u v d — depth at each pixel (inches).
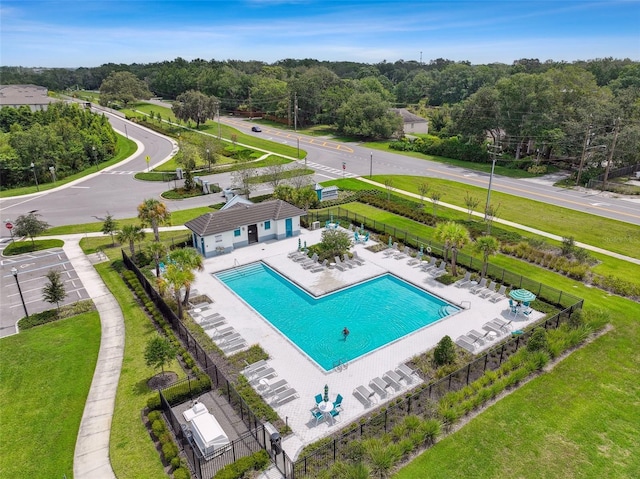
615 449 714.8
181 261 1058.1
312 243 1560.0
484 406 807.7
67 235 1651.1
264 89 4884.4
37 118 3531.0
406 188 2265.0
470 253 1478.8
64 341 1005.2
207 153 2635.3
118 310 1138.0
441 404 783.1
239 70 7160.4
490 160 2849.4
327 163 2839.6
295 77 5625.0
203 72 6072.8
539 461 690.8
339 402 777.6
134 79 6043.3
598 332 1043.9
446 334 1029.8
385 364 924.6
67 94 7121.1
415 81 6801.2
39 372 900.0
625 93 2765.7
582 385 865.5
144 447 715.4
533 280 1250.0
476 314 1112.8
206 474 659.4
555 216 1838.1
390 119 3646.7
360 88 4889.3
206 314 1111.0
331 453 695.7
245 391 831.1
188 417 740.0
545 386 862.5
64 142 2883.9
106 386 858.1
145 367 911.7
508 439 733.3
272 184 2161.7
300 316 1128.8
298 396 831.1
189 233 1646.2
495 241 1218.6
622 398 831.7
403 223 1766.7
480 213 1887.3
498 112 2807.6
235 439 725.3
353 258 1425.9
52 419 776.9
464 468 676.7
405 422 736.3
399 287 1278.3
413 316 1130.7
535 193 2170.3
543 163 2699.3
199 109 4101.9
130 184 2357.3
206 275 1321.4
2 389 853.2
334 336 1045.2
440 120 4119.1
